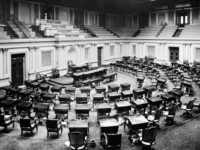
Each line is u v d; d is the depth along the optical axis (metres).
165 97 15.26
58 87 18.73
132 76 28.08
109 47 37.69
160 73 28.34
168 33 36.00
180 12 36.59
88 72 24.17
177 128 13.03
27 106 13.77
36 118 12.85
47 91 19.27
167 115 13.56
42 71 25.98
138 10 41.19
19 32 24.22
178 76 24.27
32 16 28.80
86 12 38.16
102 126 10.87
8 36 22.25
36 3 29.20
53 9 32.03
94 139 11.88
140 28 42.16
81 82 22.92
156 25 40.06
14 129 13.08
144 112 14.09
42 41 25.56
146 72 27.77
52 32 27.84
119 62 32.75
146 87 18.52
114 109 15.76
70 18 35.31
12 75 22.72
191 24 35.53
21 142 11.58
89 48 33.31
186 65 27.23
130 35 41.69
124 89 19.58
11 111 15.13
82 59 31.98
